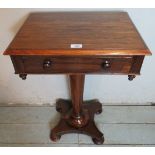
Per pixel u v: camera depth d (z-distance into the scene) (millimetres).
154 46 1164
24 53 713
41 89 1396
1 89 1398
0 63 1252
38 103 1475
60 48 718
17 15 1068
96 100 1450
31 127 1337
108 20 916
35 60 774
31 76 1320
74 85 1081
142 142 1245
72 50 710
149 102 1463
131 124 1348
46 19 938
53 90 1402
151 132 1301
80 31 821
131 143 1239
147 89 1382
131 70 792
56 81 1349
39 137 1276
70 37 779
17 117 1403
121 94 1418
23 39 771
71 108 1350
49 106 1476
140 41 752
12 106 1475
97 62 774
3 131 1317
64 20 924
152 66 1254
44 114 1422
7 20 1082
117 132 1301
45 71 808
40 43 746
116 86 1368
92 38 770
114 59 763
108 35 790
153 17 1062
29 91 1409
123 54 705
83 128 1241
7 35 1134
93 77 1312
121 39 764
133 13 1057
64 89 1395
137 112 1423
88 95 1429
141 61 759
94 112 1361
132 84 1354
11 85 1374
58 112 1430
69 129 1242
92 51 705
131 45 730
